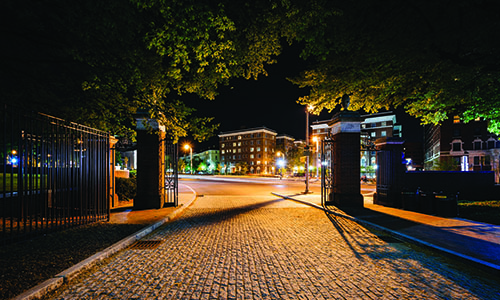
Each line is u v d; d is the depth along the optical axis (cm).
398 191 1174
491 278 424
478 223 801
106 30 565
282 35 843
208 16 547
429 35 639
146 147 1143
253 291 370
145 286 385
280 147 9262
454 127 5753
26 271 414
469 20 603
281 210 1149
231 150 10694
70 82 697
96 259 479
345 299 352
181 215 1029
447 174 1366
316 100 1180
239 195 1928
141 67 707
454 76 755
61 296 353
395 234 679
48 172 655
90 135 834
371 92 1005
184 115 862
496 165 5103
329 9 615
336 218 948
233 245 602
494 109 994
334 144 1255
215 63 796
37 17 541
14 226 733
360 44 734
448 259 511
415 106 1077
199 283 396
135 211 1051
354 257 520
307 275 429
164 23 595
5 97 645
